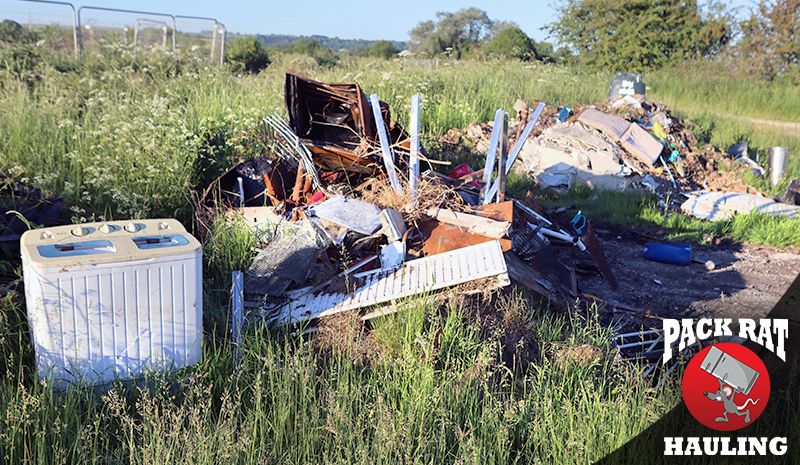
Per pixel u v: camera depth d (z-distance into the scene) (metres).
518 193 10.99
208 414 3.98
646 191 11.49
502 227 6.16
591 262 7.95
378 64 17.94
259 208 6.84
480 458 3.89
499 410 4.32
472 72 18.91
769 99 25.67
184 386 4.22
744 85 27.14
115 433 3.91
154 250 4.18
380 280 5.59
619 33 32.91
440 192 6.64
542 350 5.12
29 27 17.34
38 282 3.88
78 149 8.07
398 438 3.86
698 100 25.22
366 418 4.18
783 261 8.63
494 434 4.09
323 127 8.02
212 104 11.66
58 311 3.96
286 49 37.19
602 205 10.77
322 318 5.26
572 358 5.04
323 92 7.79
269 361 4.33
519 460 4.09
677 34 32.25
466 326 5.18
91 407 4.02
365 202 6.49
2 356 4.29
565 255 8.09
